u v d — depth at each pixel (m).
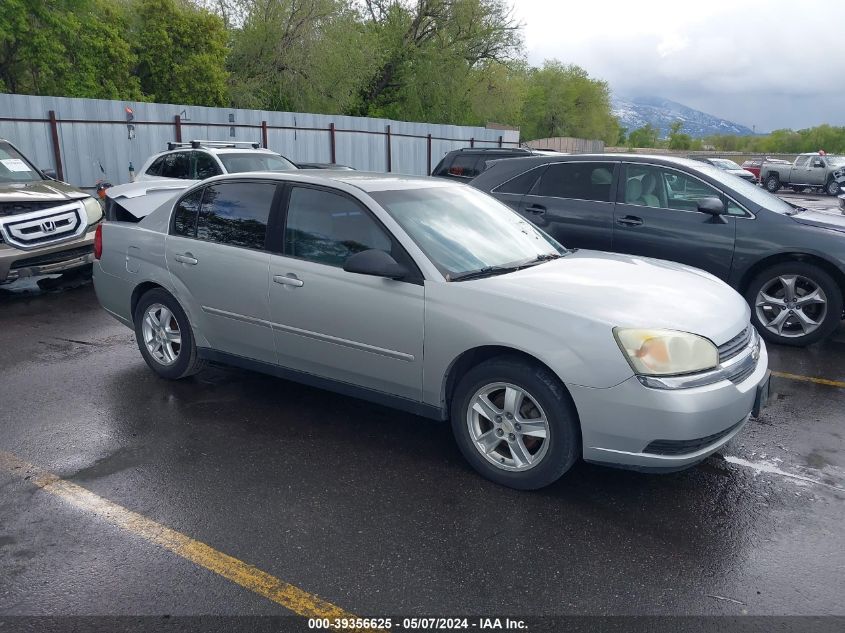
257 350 4.70
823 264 6.22
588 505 3.58
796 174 32.16
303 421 4.66
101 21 23.14
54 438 4.34
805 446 4.31
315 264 4.28
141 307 5.35
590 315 3.44
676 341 3.35
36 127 15.60
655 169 6.89
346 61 28.02
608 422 3.36
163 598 2.81
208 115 18.94
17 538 3.24
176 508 3.52
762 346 4.04
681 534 3.31
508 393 3.65
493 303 3.65
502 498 3.64
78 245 8.41
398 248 3.98
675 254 6.66
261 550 3.15
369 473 3.91
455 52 35.25
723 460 4.11
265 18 27.55
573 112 71.81
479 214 4.61
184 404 4.93
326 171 4.88
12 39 20.62
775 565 3.07
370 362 4.11
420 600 2.81
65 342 6.50
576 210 7.13
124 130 17.19
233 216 4.77
